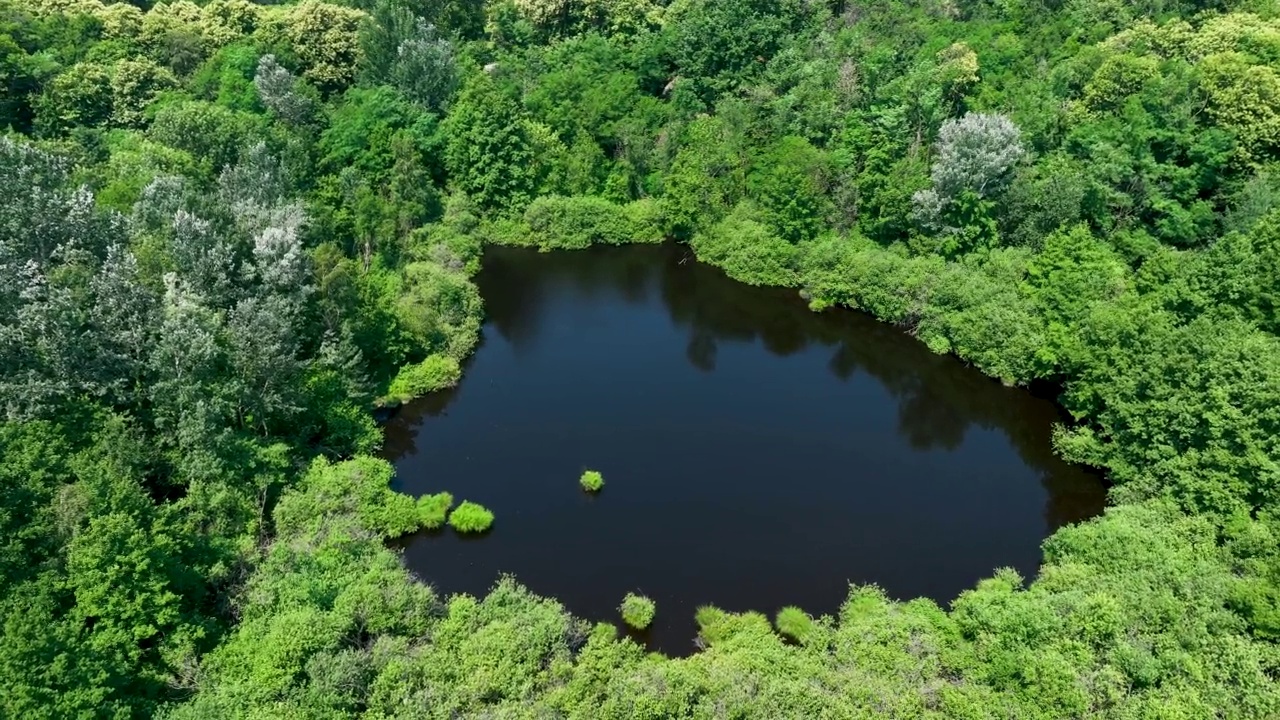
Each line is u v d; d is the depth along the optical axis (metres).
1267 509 46.97
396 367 71.56
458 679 38.69
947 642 42.72
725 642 45.06
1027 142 83.69
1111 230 77.75
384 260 83.75
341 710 36.16
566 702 37.31
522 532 55.47
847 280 86.00
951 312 77.75
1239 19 85.62
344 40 108.62
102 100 92.62
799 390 74.19
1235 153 75.19
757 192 95.00
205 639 40.47
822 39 106.75
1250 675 36.81
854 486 61.19
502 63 114.38
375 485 54.50
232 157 84.19
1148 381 55.53
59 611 38.66
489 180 101.75
